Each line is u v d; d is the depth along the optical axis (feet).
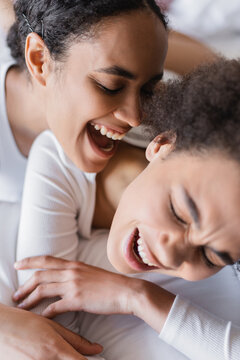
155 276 3.24
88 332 3.04
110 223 3.66
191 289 3.15
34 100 3.65
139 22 2.73
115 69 2.80
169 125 2.50
